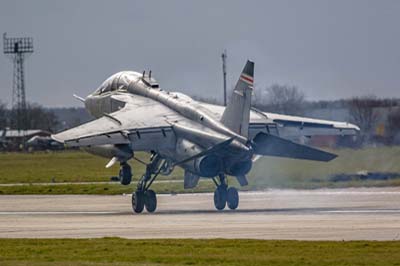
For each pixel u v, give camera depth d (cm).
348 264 8031
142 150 13938
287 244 9250
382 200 14712
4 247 9494
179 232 10694
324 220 11556
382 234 9981
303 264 8075
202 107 14388
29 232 11156
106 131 13812
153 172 14262
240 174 13638
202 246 9269
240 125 13188
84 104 16962
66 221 12512
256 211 13312
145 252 8956
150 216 13050
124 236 10475
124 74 16400
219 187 13812
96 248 9275
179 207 14838
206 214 13075
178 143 13950
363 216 12012
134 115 14525
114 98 15938
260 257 8469
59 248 9338
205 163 13462
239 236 10131
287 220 11694
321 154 13250
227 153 13300
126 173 14250
